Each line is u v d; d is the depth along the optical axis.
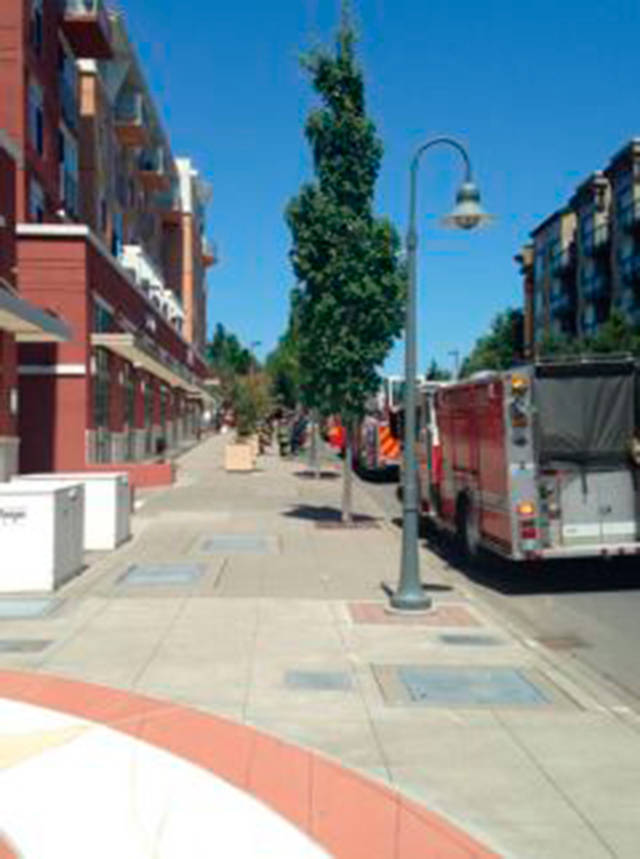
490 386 16.02
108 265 36.91
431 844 5.74
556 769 7.11
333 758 7.24
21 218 32.66
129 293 42.53
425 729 8.05
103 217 49.62
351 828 5.94
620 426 15.40
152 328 50.44
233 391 80.06
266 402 67.25
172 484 33.84
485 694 9.14
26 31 33.44
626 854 5.69
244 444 45.00
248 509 26.69
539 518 15.23
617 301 69.31
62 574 14.97
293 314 22.72
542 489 15.33
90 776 6.77
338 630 11.94
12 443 27.17
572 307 81.81
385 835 5.85
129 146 57.94
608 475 15.50
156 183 66.25
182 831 5.87
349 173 21.80
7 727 7.88
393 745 7.64
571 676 9.89
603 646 11.88
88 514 19.00
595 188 74.38
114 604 13.42
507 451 15.27
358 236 21.59
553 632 12.70
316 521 23.91
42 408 32.28
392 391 38.62
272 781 6.71
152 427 51.94
